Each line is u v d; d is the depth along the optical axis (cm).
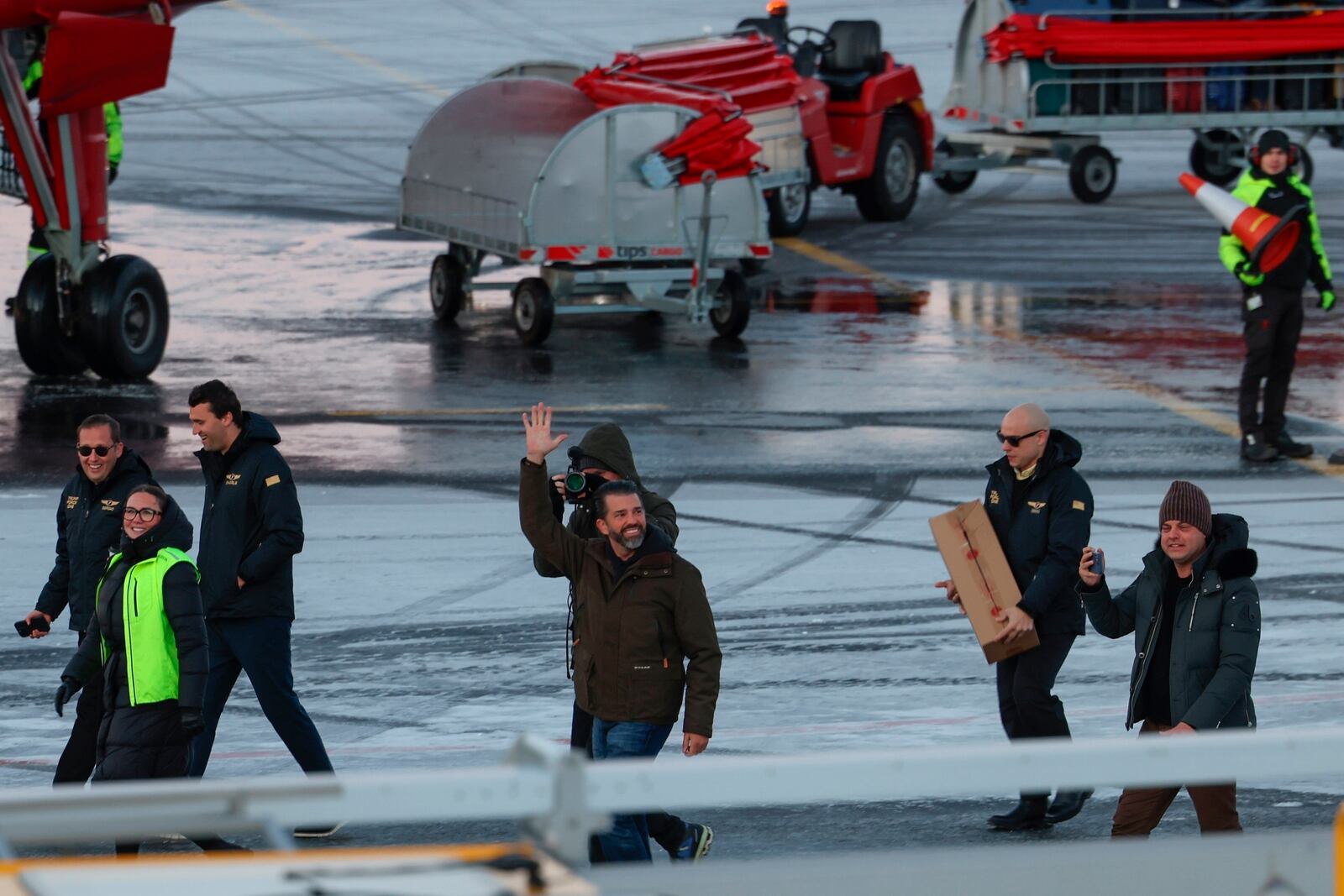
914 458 4825
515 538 4069
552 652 3269
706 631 2100
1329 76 9862
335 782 794
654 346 6506
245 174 10512
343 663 3189
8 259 8125
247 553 2436
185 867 810
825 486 4538
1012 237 9088
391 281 7806
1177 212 9850
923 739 2759
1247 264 4672
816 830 2405
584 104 6712
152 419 5244
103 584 2188
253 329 6744
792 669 3142
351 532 4103
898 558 3903
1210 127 9962
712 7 17038
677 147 6331
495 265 8206
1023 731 2448
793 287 7756
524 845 829
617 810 802
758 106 8319
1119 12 9756
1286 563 3806
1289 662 3153
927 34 15825
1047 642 2433
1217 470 4697
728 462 4781
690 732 2086
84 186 5675
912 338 6625
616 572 2112
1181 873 864
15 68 5481
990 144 10194
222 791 793
